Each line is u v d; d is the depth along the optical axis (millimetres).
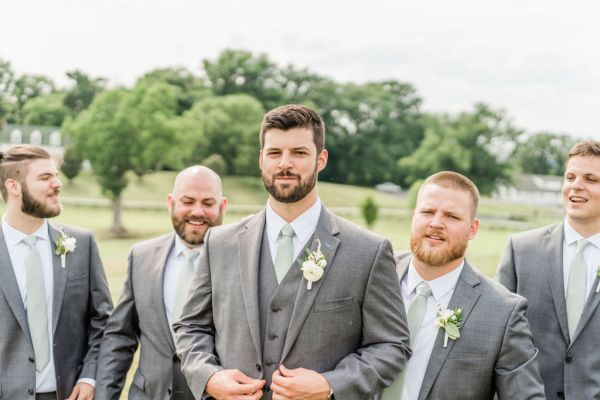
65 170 58031
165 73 81125
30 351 3701
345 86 81375
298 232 3025
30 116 82312
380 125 79188
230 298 3020
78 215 47438
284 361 2887
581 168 3855
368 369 2826
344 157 78188
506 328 3146
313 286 2912
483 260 27766
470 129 72875
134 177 64875
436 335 3197
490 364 3121
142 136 41688
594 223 3848
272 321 2938
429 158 73125
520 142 84938
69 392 3887
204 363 2934
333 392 2744
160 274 3898
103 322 4109
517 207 80125
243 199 63750
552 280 3861
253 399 2748
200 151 69625
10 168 3789
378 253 2986
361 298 2959
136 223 45250
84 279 4043
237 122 70875
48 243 3965
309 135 2895
